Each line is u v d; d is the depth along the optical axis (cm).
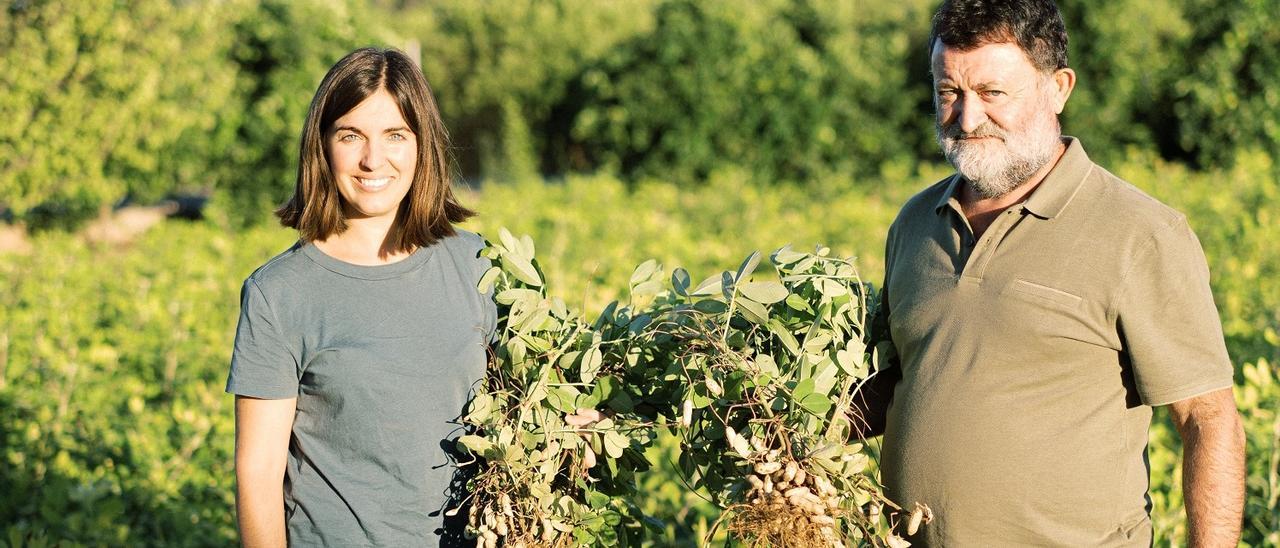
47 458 380
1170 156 1359
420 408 204
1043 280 204
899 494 219
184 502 355
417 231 211
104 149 1034
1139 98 1301
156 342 525
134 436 386
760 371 206
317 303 202
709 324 222
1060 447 204
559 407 213
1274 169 1021
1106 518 206
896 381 237
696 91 1278
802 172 1295
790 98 1280
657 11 1323
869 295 242
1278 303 496
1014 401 205
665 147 1286
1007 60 206
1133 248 200
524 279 221
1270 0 1209
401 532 204
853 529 206
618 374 225
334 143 204
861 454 203
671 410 228
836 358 216
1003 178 211
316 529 203
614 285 551
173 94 1070
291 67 1159
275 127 1140
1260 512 303
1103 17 1266
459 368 210
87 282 657
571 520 209
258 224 1144
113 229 1143
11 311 579
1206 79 1241
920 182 1066
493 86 1931
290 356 200
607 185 1009
